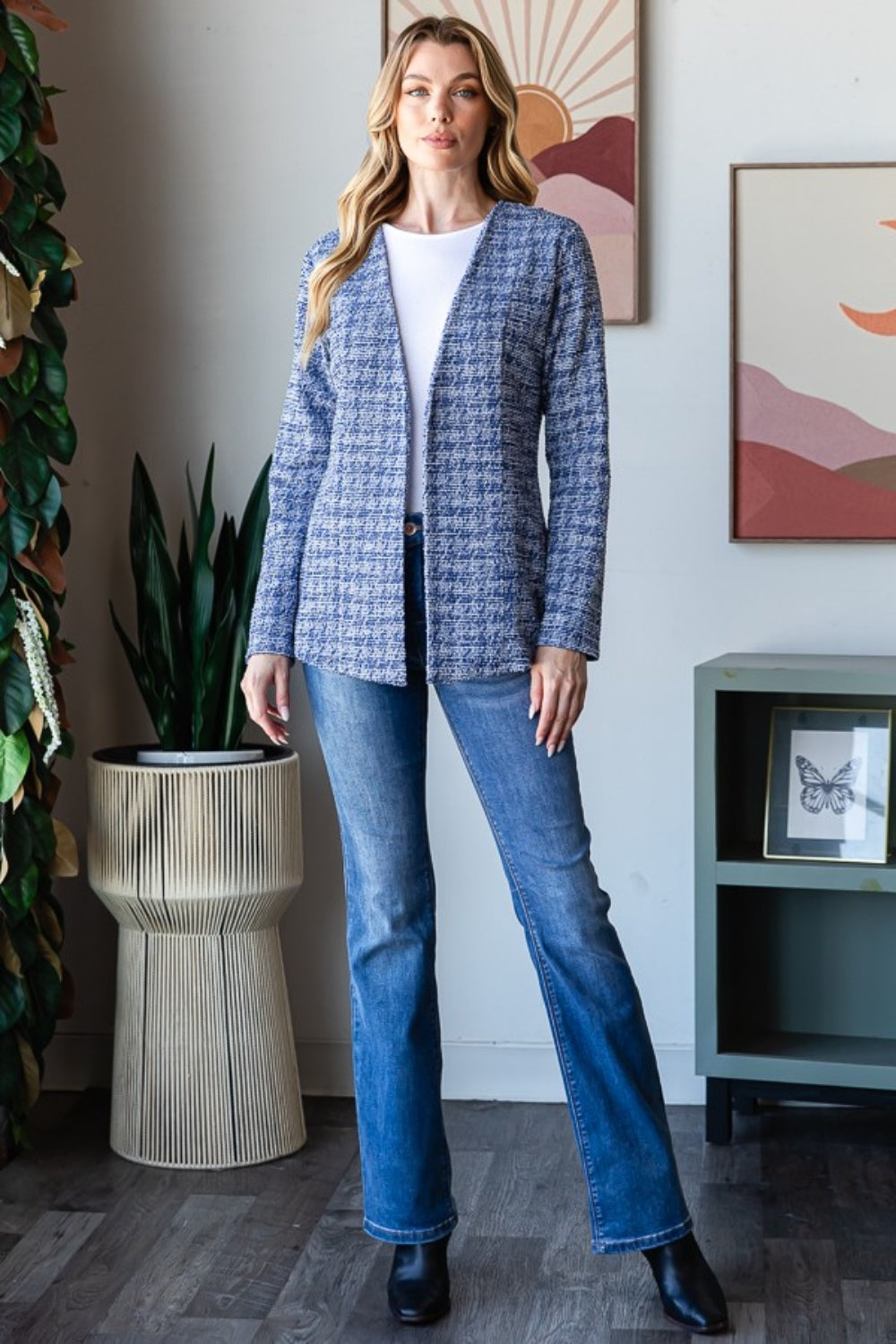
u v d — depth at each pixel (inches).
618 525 106.5
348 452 71.2
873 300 102.6
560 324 71.4
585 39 103.5
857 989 104.4
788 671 94.3
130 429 110.5
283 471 75.8
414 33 70.9
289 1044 99.5
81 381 110.7
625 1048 73.0
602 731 107.6
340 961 111.0
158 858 94.7
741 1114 105.5
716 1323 73.0
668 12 103.8
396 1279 76.2
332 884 110.8
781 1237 84.2
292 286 108.6
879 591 104.6
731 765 106.0
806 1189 91.3
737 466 104.3
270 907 97.3
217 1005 96.0
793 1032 104.8
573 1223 86.5
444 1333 73.5
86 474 111.0
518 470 70.5
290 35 107.2
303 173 107.8
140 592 102.7
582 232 72.5
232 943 96.8
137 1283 79.2
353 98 107.0
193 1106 95.8
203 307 109.4
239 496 110.0
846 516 103.7
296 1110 99.1
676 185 104.6
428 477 69.0
